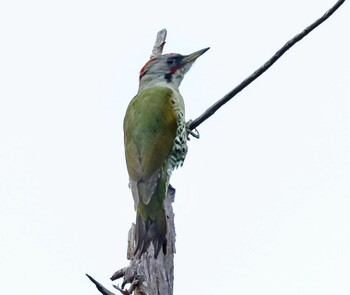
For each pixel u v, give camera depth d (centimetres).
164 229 1073
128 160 1235
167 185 1216
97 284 916
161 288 1008
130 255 1086
